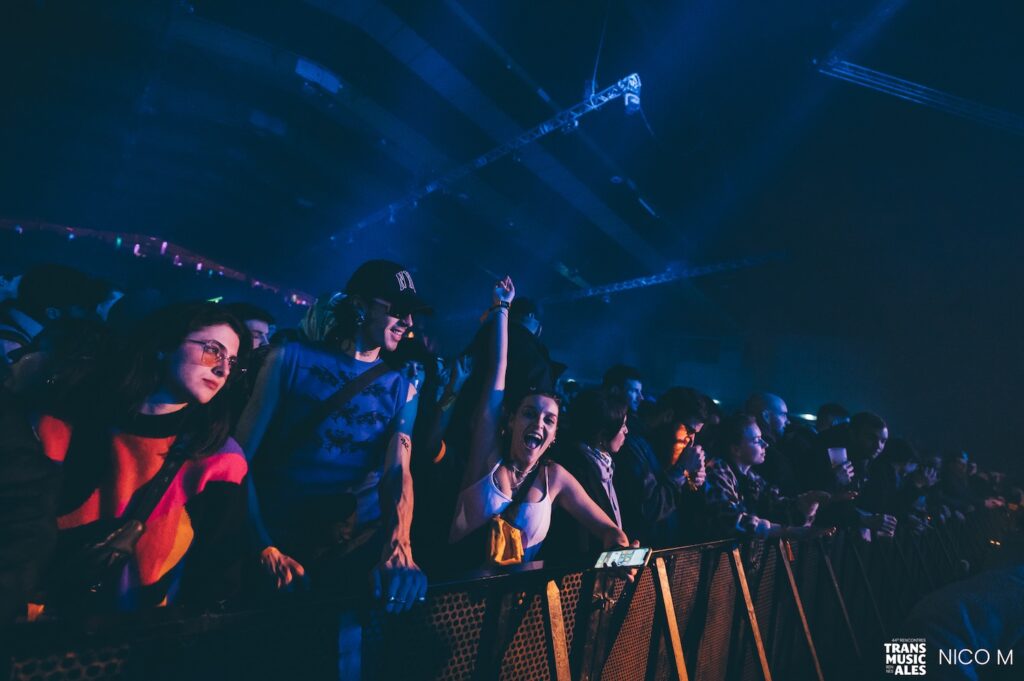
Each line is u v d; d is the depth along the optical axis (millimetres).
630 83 12586
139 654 947
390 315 1807
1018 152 13031
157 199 18594
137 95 14133
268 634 1084
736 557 2584
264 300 21484
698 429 2967
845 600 3936
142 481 1121
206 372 1152
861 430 4488
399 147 16516
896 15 11406
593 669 1797
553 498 2082
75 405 1110
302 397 1749
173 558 1149
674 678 1938
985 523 7496
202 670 1006
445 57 13430
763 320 18125
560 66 13977
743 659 2686
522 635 1561
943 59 11836
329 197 19172
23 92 13398
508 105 14789
